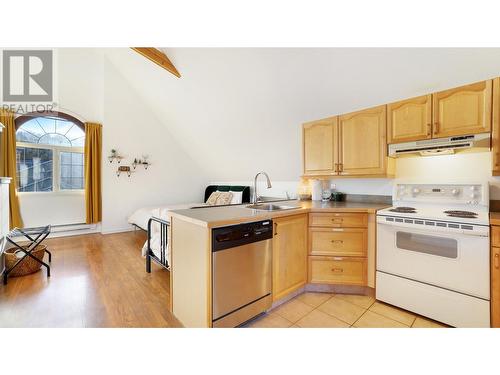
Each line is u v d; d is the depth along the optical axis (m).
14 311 2.12
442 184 2.37
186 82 3.82
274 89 3.03
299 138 3.56
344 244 2.41
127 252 3.88
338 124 2.78
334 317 2.02
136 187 5.45
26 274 2.95
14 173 4.18
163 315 2.06
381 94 2.52
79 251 3.91
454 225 1.80
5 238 2.89
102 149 5.00
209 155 5.49
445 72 2.11
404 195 2.60
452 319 1.83
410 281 2.05
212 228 1.62
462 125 1.98
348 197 3.25
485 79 2.00
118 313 2.09
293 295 2.39
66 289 2.57
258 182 5.09
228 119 4.01
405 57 2.14
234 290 1.75
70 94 4.71
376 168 2.51
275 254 2.10
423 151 2.20
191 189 6.38
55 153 4.71
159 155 5.78
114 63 4.98
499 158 1.82
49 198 4.62
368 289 2.41
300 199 3.49
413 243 2.03
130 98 5.29
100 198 5.07
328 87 2.69
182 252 1.91
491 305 1.68
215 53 2.98
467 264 1.77
